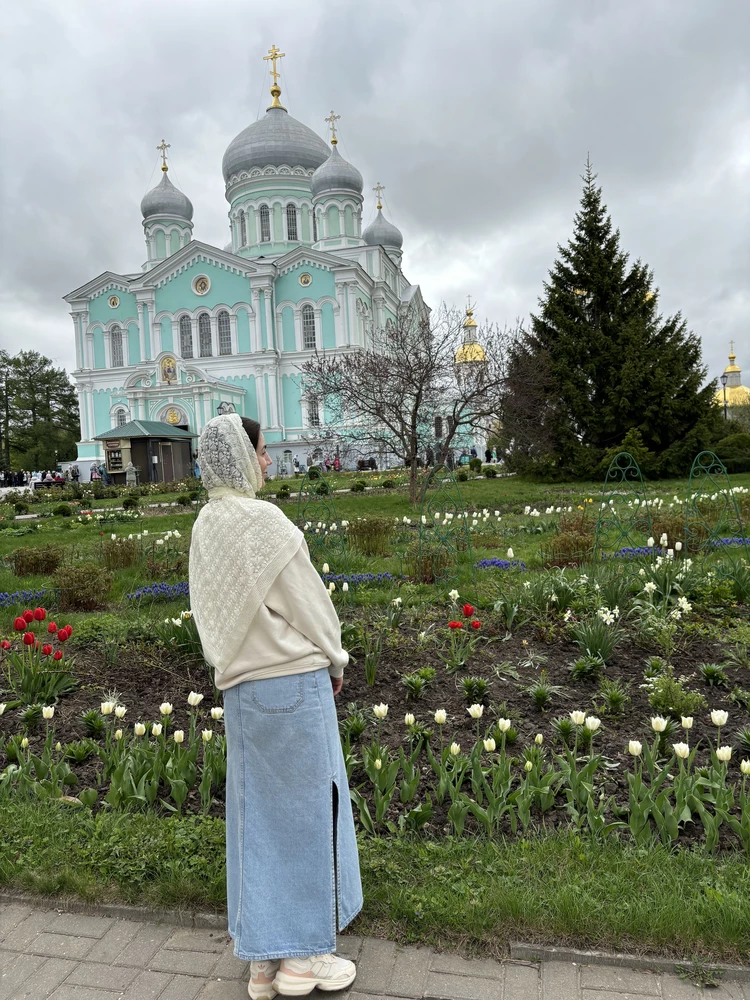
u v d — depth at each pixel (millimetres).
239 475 2504
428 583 8977
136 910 2918
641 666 5336
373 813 3520
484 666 5441
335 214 57750
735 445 26938
